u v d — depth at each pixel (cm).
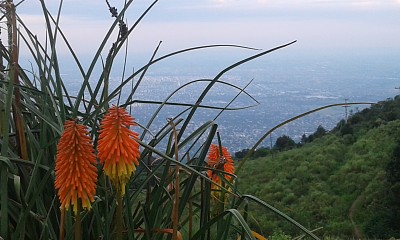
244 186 1571
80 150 94
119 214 99
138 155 98
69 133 94
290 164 1702
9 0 116
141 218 123
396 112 1989
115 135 96
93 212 116
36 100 127
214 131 116
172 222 113
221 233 117
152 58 119
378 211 1185
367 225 1164
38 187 106
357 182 1404
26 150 117
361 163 1510
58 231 118
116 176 97
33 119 132
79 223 97
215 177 132
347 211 1268
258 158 1928
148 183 122
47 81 116
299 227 98
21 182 120
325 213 1270
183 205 115
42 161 117
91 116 111
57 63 119
